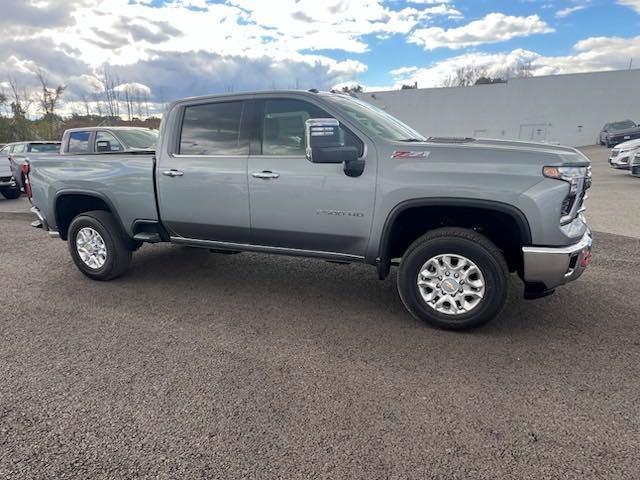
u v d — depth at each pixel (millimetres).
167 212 4473
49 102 36000
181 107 4371
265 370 3031
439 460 2158
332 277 5043
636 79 31812
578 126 33781
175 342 3480
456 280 3479
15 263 5879
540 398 2646
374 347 3338
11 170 12891
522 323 3697
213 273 5258
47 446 2309
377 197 3527
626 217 8008
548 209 3139
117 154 5051
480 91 35438
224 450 2252
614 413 2492
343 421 2467
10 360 3232
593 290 4422
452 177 3309
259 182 3938
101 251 4922
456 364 3062
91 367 3111
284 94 3904
